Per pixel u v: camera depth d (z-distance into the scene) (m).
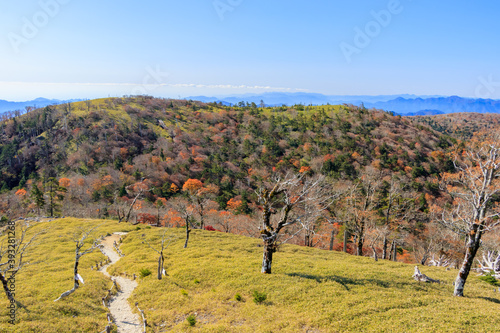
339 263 39.53
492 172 25.28
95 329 23.08
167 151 178.00
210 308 25.84
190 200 107.75
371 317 21.42
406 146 179.12
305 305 24.42
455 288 26.88
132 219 89.56
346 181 115.69
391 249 57.25
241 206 107.44
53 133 182.00
